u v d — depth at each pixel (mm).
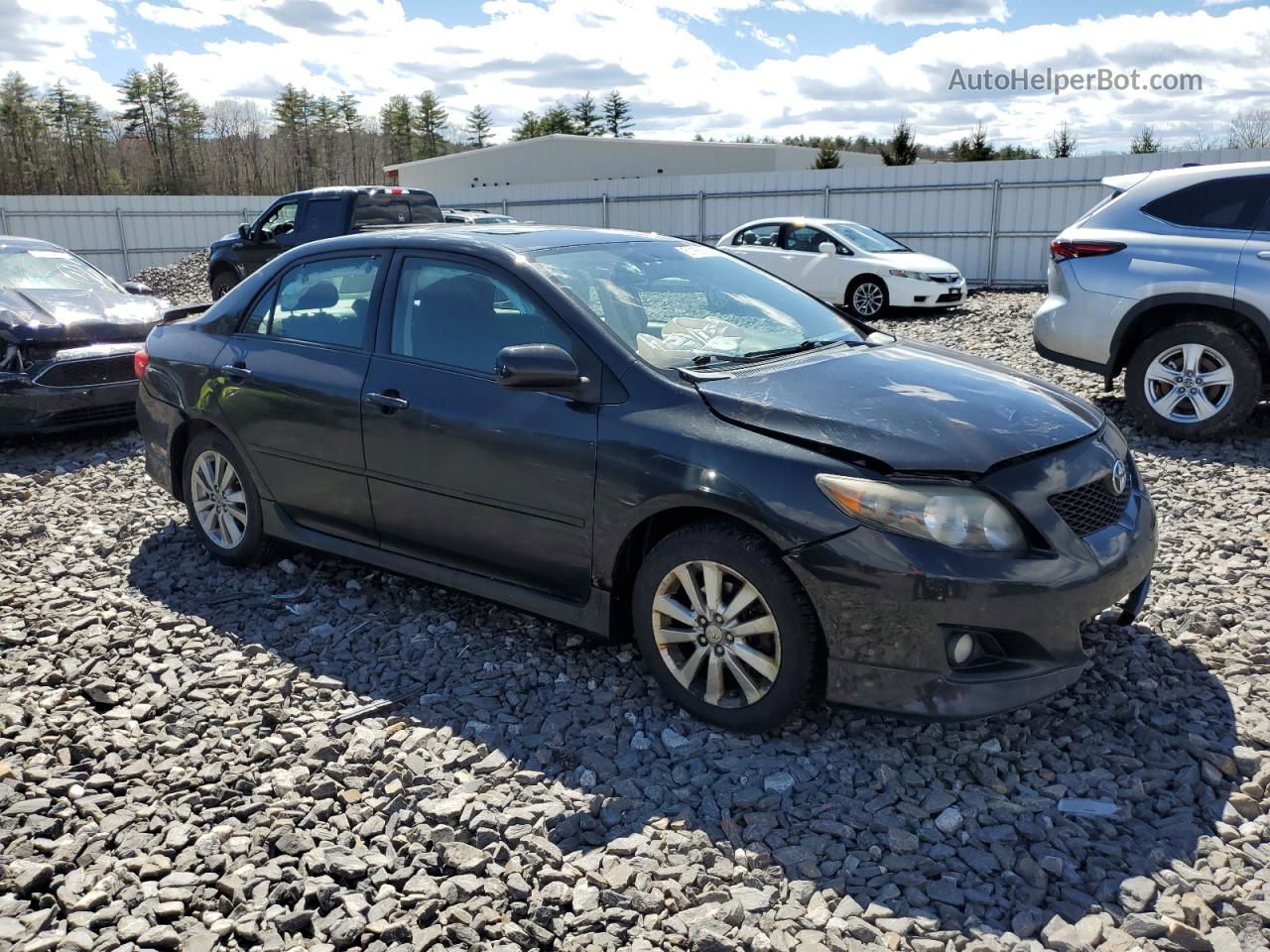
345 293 4203
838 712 3283
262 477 4453
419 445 3760
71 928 2352
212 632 4043
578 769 3016
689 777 2957
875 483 2861
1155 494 5562
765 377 3332
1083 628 3820
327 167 98438
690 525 3158
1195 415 6602
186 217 26000
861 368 3500
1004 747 3086
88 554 4996
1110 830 2658
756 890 2449
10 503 6062
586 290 3627
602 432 3283
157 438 4949
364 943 2303
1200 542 4766
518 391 3516
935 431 3010
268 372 4309
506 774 2979
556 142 50500
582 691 3492
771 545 2980
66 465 6957
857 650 2883
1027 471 2988
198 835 2703
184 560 4891
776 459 2979
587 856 2598
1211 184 6527
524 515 3516
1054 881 2484
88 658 3791
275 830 2709
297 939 2322
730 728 3164
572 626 3508
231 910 2430
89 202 24906
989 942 2264
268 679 3615
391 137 106625
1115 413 7438
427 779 2959
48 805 2836
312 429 4145
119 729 3281
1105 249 6766
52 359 7176
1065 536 2951
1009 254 18781
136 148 91875
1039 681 2908
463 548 3766
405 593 4387
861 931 2301
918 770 2961
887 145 50500
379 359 3963
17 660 3789
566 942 2287
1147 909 2357
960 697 2838
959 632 2844
